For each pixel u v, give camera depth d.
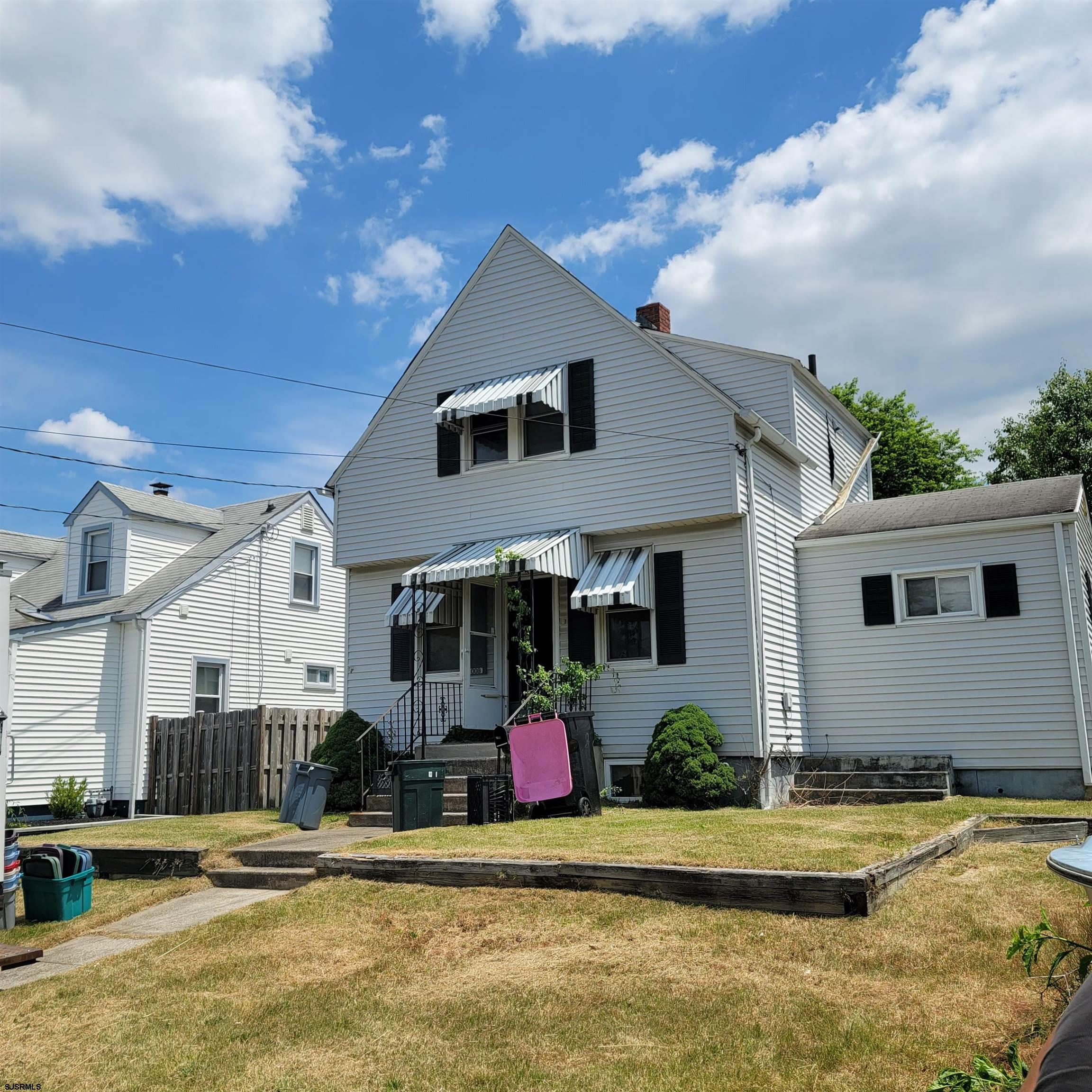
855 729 17.72
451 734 17.86
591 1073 5.84
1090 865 3.20
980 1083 4.35
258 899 10.64
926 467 38.09
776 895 8.17
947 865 9.73
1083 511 17.53
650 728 16.84
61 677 22.02
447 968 7.84
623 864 8.96
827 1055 5.80
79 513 26.39
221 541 27.12
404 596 18.89
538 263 18.83
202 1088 6.13
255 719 18.86
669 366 17.11
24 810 20.91
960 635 17.08
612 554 17.50
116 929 10.25
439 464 19.30
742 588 16.42
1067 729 16.03
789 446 18.02
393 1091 5.86
